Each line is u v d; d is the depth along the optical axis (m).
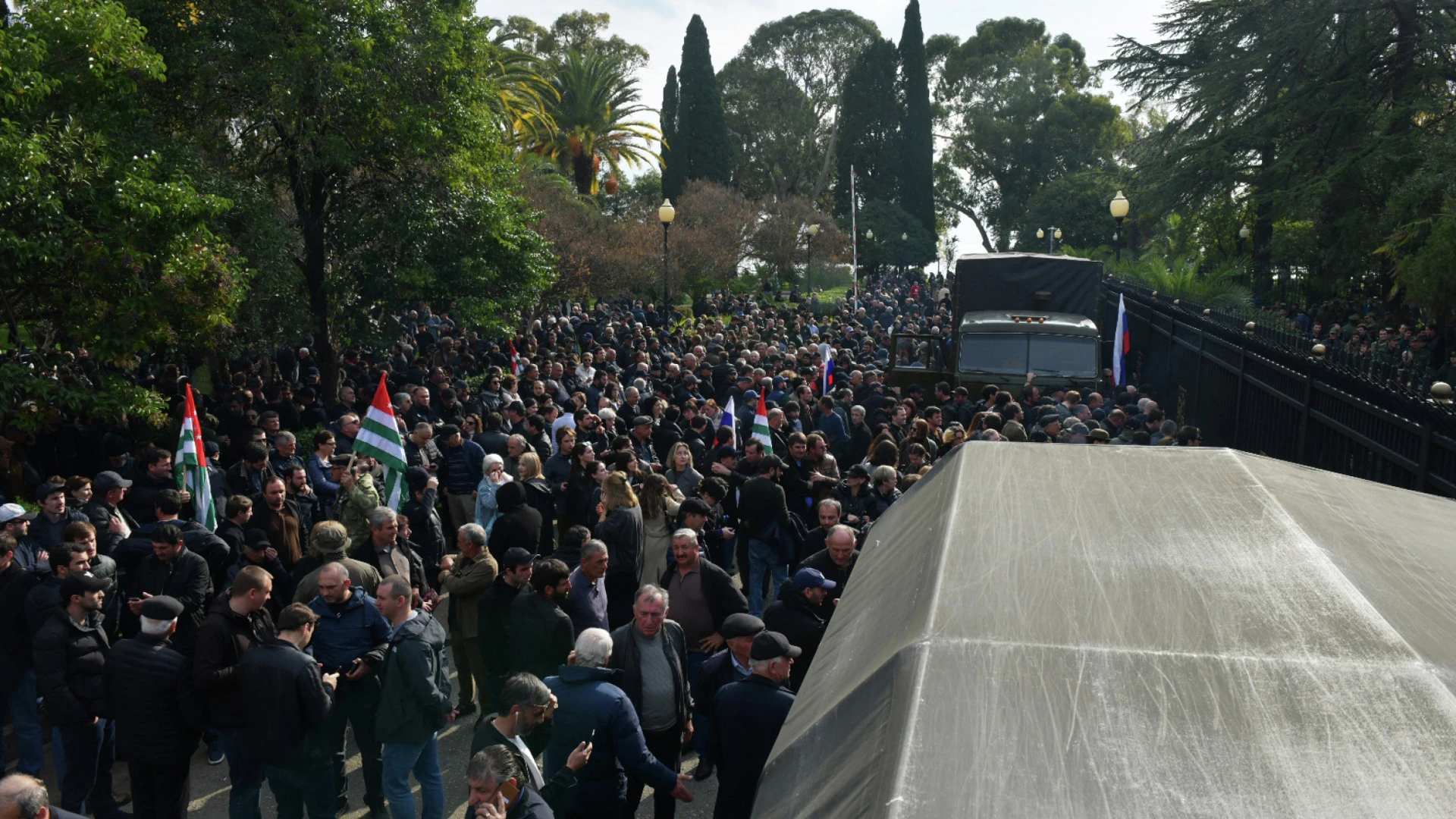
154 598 5.94
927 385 19.66
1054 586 2.06
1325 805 1.45
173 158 14.82
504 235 19.58
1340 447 11.16
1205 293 31.19
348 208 18.59
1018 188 88.31
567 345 25.22
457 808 6.89
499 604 7.04
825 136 85.56
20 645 6.94
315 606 6.57
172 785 5.93
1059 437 11.74
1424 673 1.69
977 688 1.72
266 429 12.41
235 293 12.45
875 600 2.55
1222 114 39.22
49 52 11.34
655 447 13.36
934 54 92.19
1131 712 1.64
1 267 10.12
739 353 22.98
